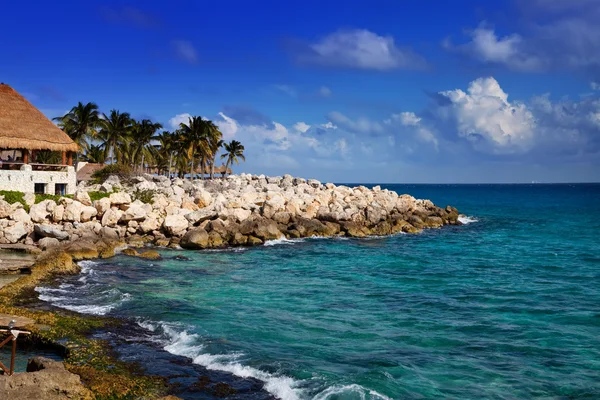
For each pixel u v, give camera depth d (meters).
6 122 50.06
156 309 21.98
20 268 28.81
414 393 14.12
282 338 18.59
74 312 20.83
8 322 17.88
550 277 31.45
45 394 12.54
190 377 14.58
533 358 17.00
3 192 45.84
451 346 18.14
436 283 29.38
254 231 46.25
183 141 83.38
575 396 14.15
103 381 13.84
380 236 52.19
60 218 42.09
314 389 14.02
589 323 21.12
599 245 46.94
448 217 67.81
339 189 69.25
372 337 19.02
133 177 64.69
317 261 36.91
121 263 33.19
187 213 46.84
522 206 115.38
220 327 19.67
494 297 25.83
